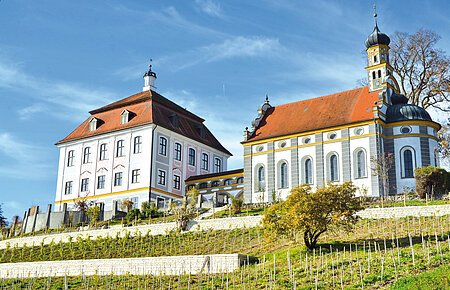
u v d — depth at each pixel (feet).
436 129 193.36
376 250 112.06
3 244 191.11
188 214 173.88
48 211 212.43
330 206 118.93
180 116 261.24
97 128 253.03
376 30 210.38
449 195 158.30
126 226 179.73
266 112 223.92
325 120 201.26
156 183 230.89
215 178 232.73
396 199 169.07
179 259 123.03
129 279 123.34
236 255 116.57
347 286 90.43
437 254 99.96
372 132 187.42
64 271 139.23
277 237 136.15
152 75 275.39
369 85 205.57
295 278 99.60
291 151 202.69
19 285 132.26
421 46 221.66
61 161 257.55
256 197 205.16
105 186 239.91
